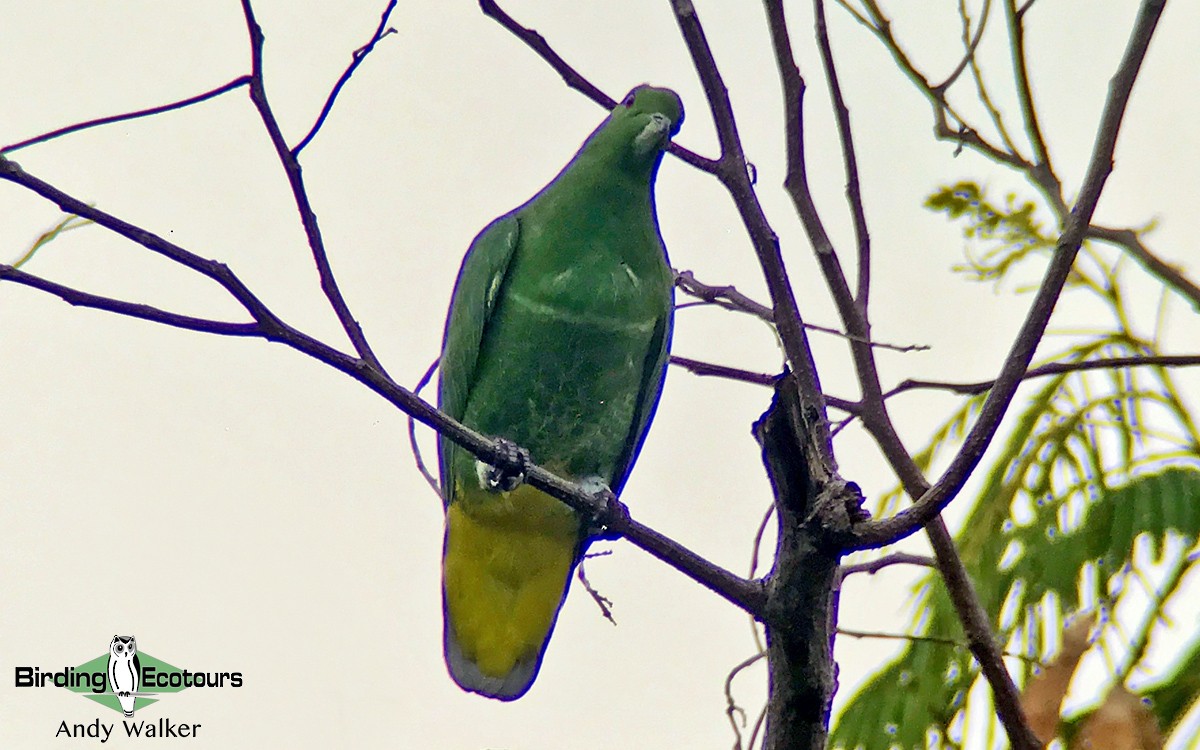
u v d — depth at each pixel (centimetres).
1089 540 1034
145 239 698
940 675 1052
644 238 1139
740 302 1024
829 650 761
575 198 1132
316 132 740
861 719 1071
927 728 1042
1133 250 1073
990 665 818
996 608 1045
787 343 837
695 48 840
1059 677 761
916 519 701
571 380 1139
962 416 1148
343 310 758
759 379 964
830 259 893
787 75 884
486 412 1159
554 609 1159
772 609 746
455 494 1146
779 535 748
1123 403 1098
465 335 1146
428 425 784
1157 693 947
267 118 728
